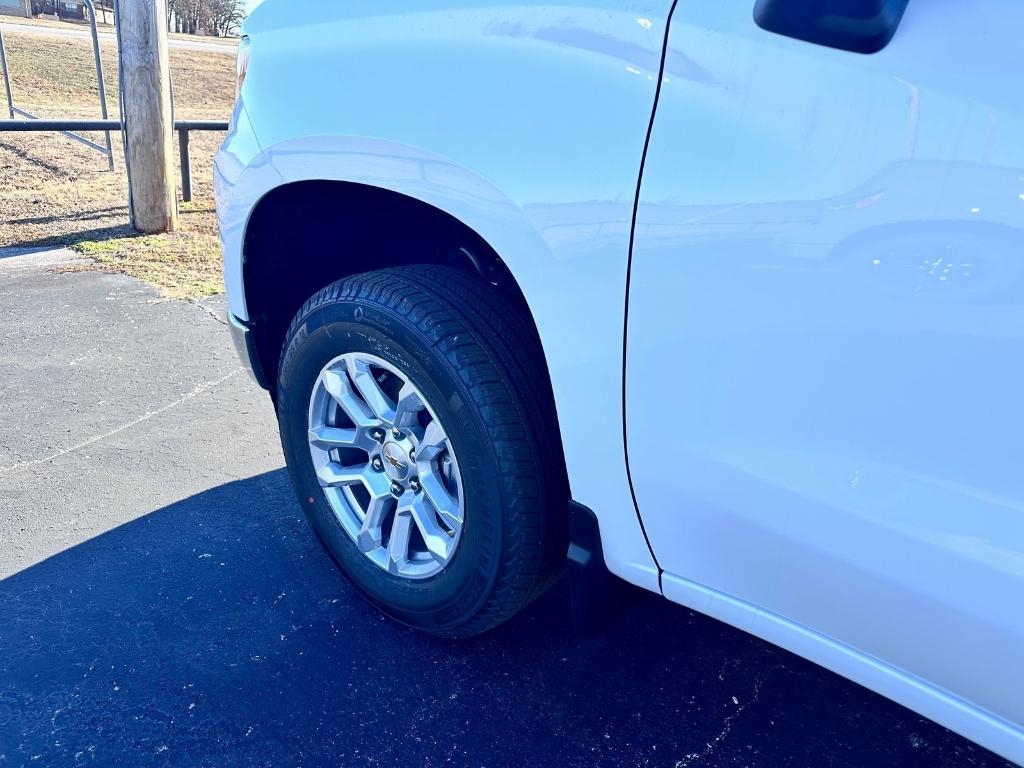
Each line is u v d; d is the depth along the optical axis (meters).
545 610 2.14
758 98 1.11
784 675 1.94
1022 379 0.98
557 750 1.71
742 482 1.26
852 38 1.02
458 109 1.43
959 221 0.98
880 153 1.03
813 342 1.12
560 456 1.64
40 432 3.04
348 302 1.74
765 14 1.08
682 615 2.14
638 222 1.24
